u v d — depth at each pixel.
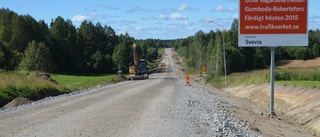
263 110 22.84
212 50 87.75
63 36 115.94
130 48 122.56
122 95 25.77
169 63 169.25
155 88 34.41
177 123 12.85
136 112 15.84
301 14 16.92
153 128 11.75
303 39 16.98
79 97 24.58
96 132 11.11
